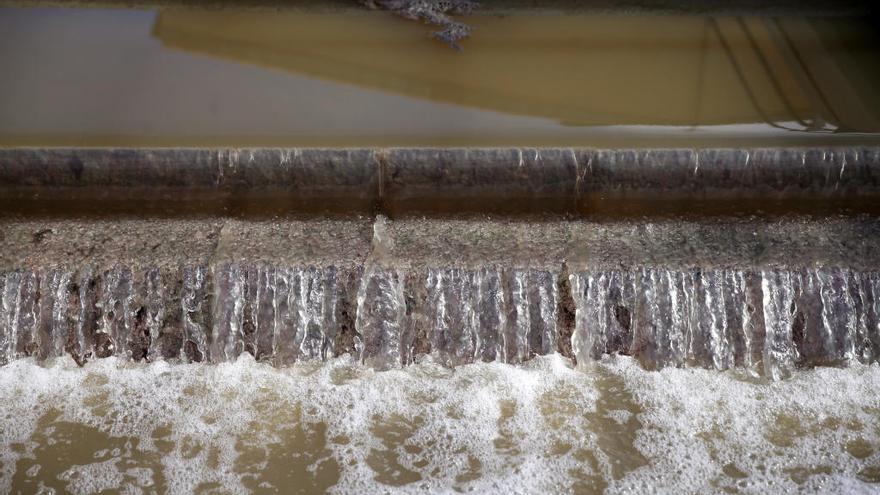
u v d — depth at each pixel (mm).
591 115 5773
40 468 4484
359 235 5035
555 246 4965
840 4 6805
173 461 4535
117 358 4922
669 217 5156
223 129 5621
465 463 4527
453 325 4836
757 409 4742
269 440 4617
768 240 5012
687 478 4465
